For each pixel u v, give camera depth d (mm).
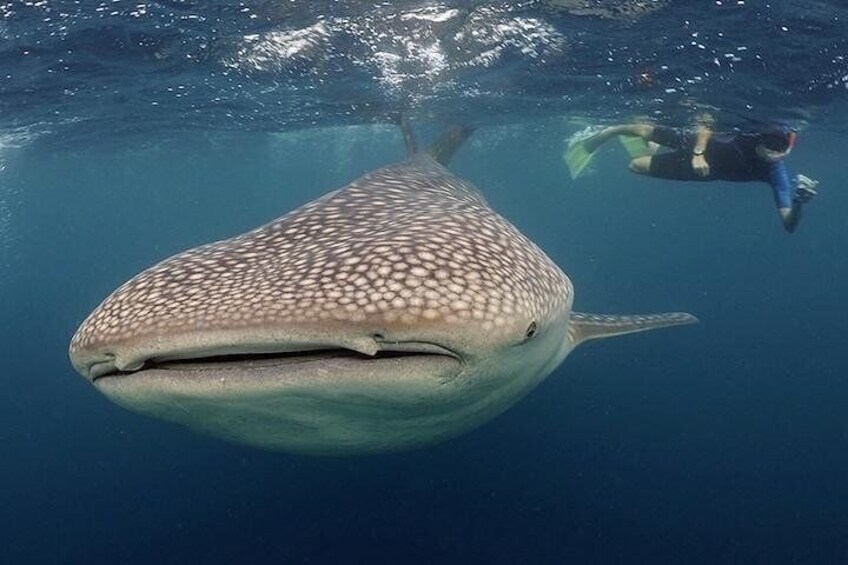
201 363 2406
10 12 8625
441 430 3061
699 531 13539
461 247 2758
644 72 11203
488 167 38594
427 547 12102
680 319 5812
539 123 18797
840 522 14453
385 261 2537
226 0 8359
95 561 13492
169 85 13055
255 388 2295
